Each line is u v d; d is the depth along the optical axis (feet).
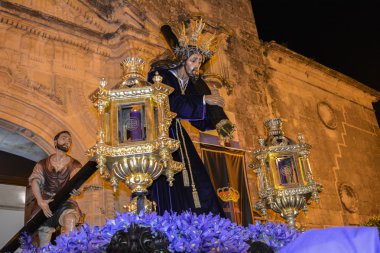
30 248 13.61
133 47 27.14
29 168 27.68
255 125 35.63
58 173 20.35
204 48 11.85
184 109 10.35
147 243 6.71
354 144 47.67
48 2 26.53
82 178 11.94
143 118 8.84
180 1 34.53
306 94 44.47
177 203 9.92
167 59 11.58
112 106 8.91
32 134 23.76
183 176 10.15
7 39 23.65
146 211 8.30
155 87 8.98
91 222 22.53
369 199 45.34
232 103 34.60
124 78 9.60
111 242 6.77
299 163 13.47
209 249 7.08
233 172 29.81
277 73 41.91
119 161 8.37
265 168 13.55
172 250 6.89
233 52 37.29
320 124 44.32
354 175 45.14
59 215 18.95
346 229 4.91
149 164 8.37
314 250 4.77
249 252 7.89
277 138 14.23
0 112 22.52
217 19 37.73
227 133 10.82
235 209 28.55
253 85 37.65
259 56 40.01
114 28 28.40
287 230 9.07
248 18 41.27
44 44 25.17
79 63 26.25
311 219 36.99
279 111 39.91
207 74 32.71
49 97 24.17
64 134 21.20
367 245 4.61
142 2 30.83
